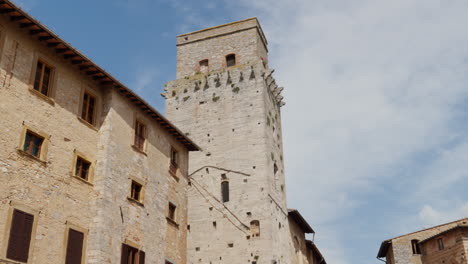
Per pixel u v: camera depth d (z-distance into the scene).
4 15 23.25
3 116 22.20
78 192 25.48
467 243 48.81
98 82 28.80
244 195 43.53
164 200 32.53
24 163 22.73
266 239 41.31
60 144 25.05
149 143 31.92
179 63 53.25
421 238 55.19
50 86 25.36
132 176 29.33
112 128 28.27
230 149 45.91
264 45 55.34
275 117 51.28
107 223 26.22
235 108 47.69
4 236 20.92
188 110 49.28
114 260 26.25
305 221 52.47
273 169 46.44
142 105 31.17
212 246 42.34
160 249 30.89
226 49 52.19
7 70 22.91
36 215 22.69
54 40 25.16
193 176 45.72
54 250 23.30
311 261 57.97
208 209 43.91
